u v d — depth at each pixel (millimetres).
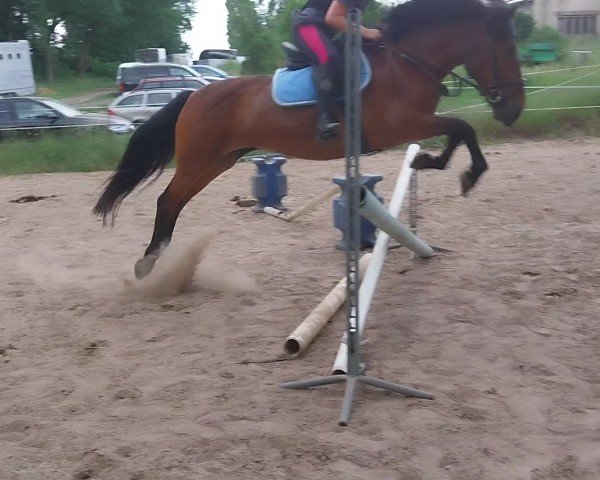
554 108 16516
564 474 3430
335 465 3531
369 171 13008
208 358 4977
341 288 5652
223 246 8141
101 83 51062
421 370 4645
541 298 5883
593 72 18484
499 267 6734
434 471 3475
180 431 3912
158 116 6461
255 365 4840
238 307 6035
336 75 5609
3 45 31062
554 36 24828
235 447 3736
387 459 3582
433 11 5695
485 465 3512
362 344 4988
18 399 4410
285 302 6133
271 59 25828
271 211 9594
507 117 5992
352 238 4207
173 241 8406
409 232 5957
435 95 5836
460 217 9055
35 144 15477
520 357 4801
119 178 6539
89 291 6605
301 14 5738
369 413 4055
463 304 5809
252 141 6129
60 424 4074
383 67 5707
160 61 44250
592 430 3836
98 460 3609
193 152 6277
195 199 11117
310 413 4113
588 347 4945
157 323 5695
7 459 3680
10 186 13062
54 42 55125
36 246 8469
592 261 6859
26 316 5957
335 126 5551
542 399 4184
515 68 5859
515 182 11141
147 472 3521
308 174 13344
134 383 4598
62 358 5082
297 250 7898
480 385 4395
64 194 11969
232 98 6141
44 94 38156
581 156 13461
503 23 5738
